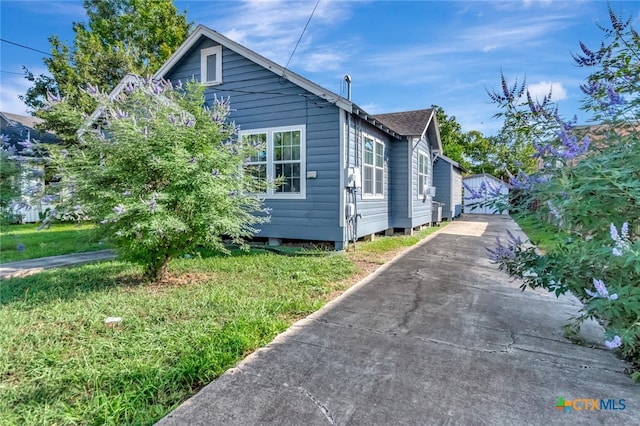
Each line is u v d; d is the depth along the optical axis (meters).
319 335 2.89
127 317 3.25
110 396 2.02
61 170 4.45
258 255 6.48
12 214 5.76
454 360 2.46
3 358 2.46
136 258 4.59
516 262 2.99
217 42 7.88
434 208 14.12
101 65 16.50
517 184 2.75
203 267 5.46
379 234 10.12
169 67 8.41
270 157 7.57
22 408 1.90
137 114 4.88
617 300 2.12
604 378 2.22
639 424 1.77
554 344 2.74
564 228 2.57
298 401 1.95
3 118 15.90
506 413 1.86
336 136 6.97
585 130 2.80
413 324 3.16
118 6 20.81
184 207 4.43
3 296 3.94
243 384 2.13
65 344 2.71
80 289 4.23
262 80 7.59
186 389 2.11
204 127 4.93
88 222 4.66
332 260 5.95
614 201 2.24
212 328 2.98
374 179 8.88
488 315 3.41
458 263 6.00
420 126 10.97
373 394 2.02
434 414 1.84
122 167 4.41
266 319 3.17
